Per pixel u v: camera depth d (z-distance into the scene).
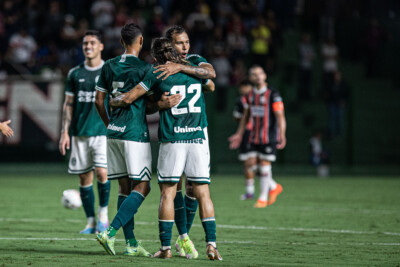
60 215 35.03
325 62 91.62
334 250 22.84
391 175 83.19
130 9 97.62
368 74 102.31
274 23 91.38
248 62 92.75
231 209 39.44
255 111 40.94
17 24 82.06
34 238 25.36
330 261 20.16
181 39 21.62
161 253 20.45
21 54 78.25
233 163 85.50
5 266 18.22
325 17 106.50
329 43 91.75
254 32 88.00
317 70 101.44
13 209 38.03
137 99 21.03
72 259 19.75
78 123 27.81
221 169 81.44
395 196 50.72
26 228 29.06
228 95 86.81
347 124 87.00
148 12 98.25
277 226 30.91
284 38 103.31
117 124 21.03
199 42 84.31
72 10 94.12
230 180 68.88
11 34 81.69
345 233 28.36
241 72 87.88
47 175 71.12
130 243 21.05
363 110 96.94
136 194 20.86
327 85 91.38
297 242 25.19
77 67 28.27
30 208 38.72
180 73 20.56
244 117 42.00
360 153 92.06
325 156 78.50
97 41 28.02
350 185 63.03
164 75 20.34
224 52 85.44
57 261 19.28
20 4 84.50
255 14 95.06
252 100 41.06
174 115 20.34
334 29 106.50
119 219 20.39
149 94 20.97
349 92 84.69
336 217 35.31
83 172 27.84
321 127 90.56
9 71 77.75
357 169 84.31
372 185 63.28
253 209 39.53
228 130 85.50
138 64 21.25
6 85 71.75
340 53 106.44
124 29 21.48
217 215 35.81
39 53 79.62
